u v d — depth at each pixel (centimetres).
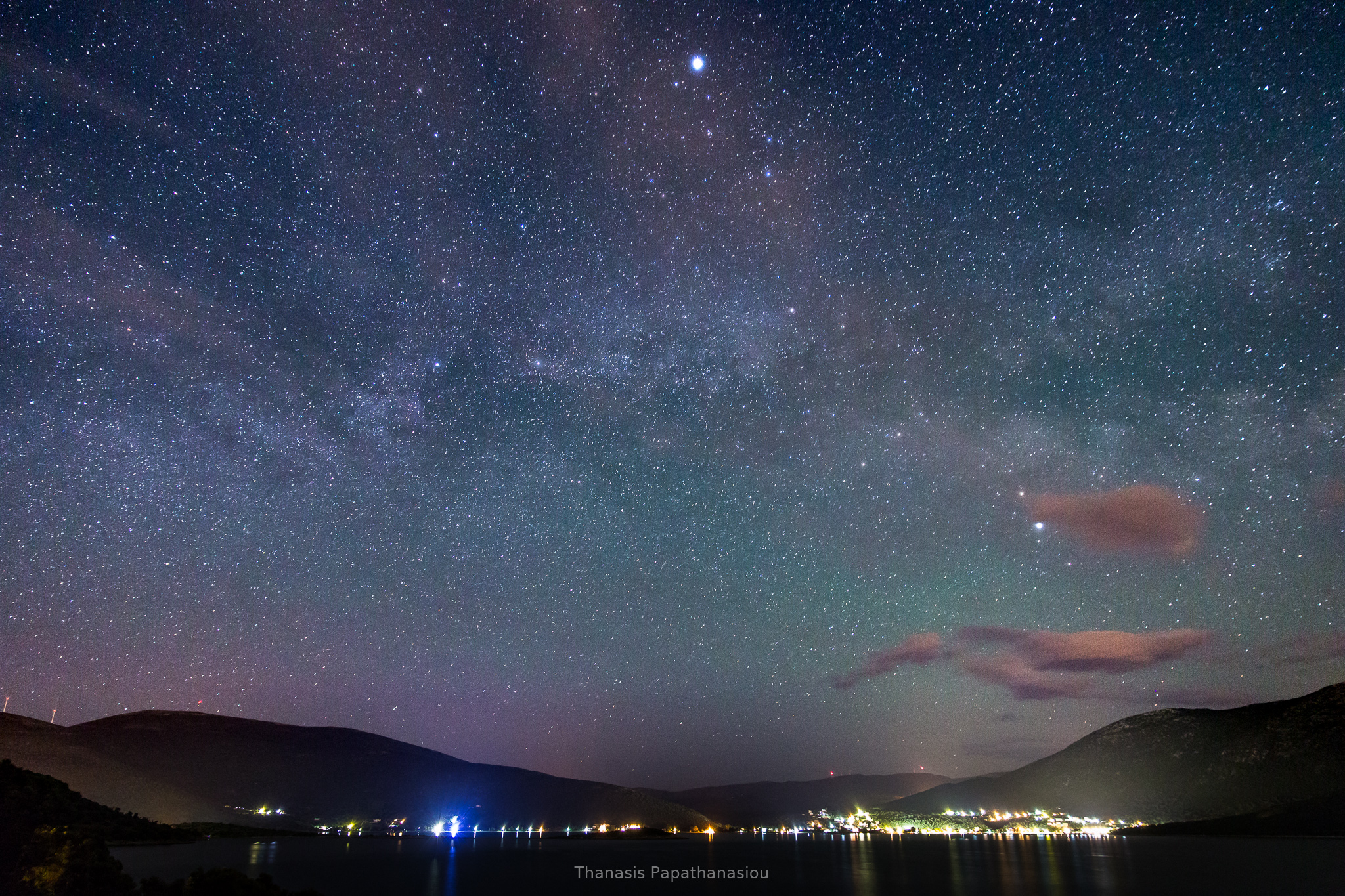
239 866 8812
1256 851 12362
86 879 4069
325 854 12912
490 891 7244
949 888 7344
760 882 8231
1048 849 14475
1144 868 9344
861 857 13000
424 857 13000
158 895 3506
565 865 11112
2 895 3994
